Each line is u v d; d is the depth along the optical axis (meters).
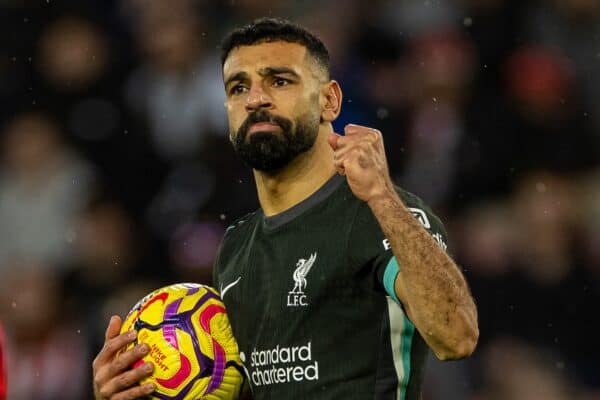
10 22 39.94
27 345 33.62
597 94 37.94
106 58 38.41
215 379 16.45
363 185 15.08
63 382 33.03
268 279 16.58
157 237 34.19
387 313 15.95
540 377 31.61
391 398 15.96
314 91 16.62
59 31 39.12
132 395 16.20
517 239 33.22
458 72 36.91
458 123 36.03
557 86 37.50
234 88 16.69
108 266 34.41
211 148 34.44
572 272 32.84
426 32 38.44
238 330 16.73
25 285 34.25
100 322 33.19
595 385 31.64
